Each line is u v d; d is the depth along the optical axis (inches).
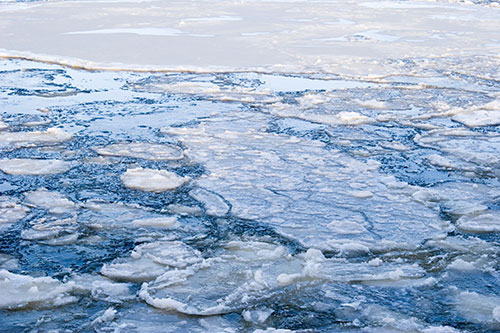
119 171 229.5
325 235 178.1
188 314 139.4
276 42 540.4
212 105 335.0
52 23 646.5
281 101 345.4
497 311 138.4
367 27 653.9
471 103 343.3
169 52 488.7
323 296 147.2
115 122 297.3
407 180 225.3
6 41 534.0
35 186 214.2
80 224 184.4
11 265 160.6
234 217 189.9
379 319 137.9
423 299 145.9
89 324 135.0
